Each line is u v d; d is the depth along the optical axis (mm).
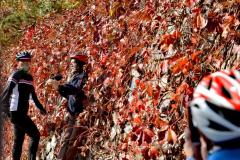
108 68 7621
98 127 7602
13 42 16625
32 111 11219
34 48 13266
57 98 9867
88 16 9578
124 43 7301
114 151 7043
